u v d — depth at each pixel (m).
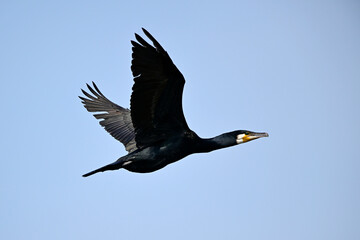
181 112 14.36
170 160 15.19
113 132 18.17
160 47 12.34
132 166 15.20
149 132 14.70
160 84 13.39
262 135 16.05
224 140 15.88
